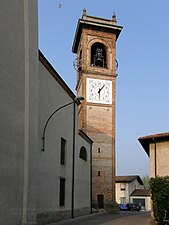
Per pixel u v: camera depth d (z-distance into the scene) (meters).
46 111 21.95
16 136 15.40
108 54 50.28
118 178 79.88
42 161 20.80
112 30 50.88
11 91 15.17
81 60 50.38
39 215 19.83
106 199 44.66
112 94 48.81
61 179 25.64
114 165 46.19
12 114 15.12
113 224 23.41
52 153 23.16
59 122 25.27
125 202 76.75
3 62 14.59
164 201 22.09
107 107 48.06
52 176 23.00
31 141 16.69
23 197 15.77
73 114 29.89
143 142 27.62
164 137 25.64
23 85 16.58
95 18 50.34
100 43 50.50
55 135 24.06
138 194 76.56
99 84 48.62
